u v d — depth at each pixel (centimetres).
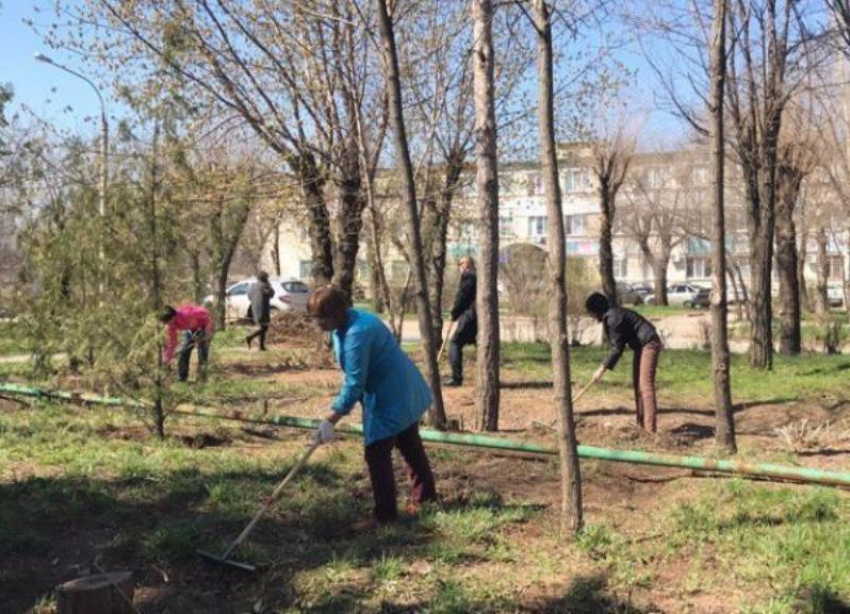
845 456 784
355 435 884
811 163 1705
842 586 449
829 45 1107
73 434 850
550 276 529
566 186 3934
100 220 813
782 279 1841
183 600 455
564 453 538
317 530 564
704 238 4162
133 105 847
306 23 1240
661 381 1348
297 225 2381
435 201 1528
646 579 469
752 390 1248
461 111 1437
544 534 547
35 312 901
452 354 1291
